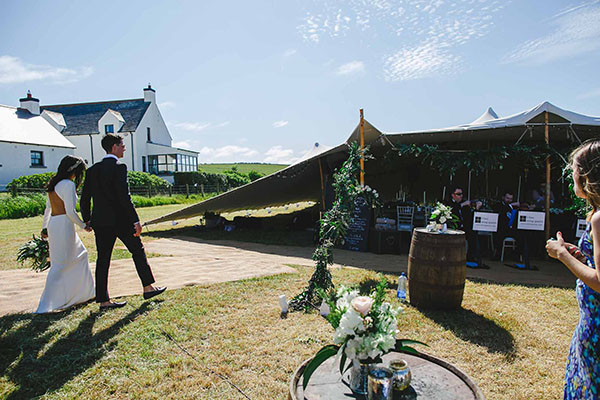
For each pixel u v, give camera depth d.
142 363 3.07
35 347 3.31
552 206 7.62
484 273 6.07
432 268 4.18
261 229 11.80
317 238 9.20
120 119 35.41
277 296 4.75
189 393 2.66
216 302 4.49
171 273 5.91
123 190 4.12
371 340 1.71
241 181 41.91
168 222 13.95
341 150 8.52
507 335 3.61
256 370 2.98
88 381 2.80
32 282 5.40
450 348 3.35
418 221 8.38
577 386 1.64
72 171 4.27
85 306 4.30
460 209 6.64
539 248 7.47
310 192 13.13
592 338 1.56
